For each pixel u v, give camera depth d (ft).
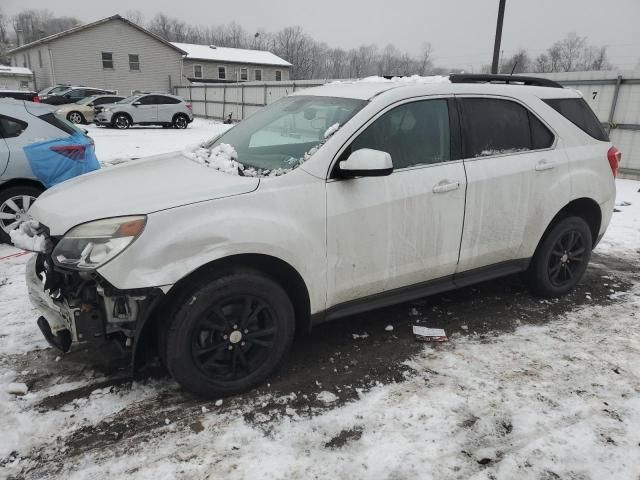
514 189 12.26
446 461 8.10
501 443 8.54
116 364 10.65
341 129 10.13
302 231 9.52
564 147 13.35
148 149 49.19
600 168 14.10
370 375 10.49
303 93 13.06
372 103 10.62
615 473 7.95
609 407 9.57
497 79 12.82
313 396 9.74
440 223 11.25
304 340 11.91
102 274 8.14
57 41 114.93
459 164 11.47
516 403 9.62
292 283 10.03
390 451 8.29
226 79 165.48
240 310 9.38
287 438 8.56
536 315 13.48
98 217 8.56
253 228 8.96
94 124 79.77
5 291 14.11
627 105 36.04
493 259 12.60
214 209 8.84
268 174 9.87
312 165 9.77
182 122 78.84
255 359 9.77
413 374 10.55
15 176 17.52
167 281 8.41
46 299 9.27
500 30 47.11
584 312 13.76
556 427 8.97
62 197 9.91
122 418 8.96
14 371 10.28
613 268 17.44
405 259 11.02
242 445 8.38
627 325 13.03
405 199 10.62
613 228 22.53
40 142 17.92
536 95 13.16
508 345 11.84
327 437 8.61
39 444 8.27
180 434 8.61
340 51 291.79
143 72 126.62
